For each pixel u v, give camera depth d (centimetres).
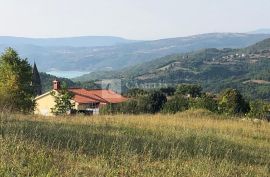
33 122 1376
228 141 1378
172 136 1306
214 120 2195
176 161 923
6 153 824
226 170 920
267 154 1242
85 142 1018
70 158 861
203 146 1166
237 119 2445
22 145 892
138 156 942
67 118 1795
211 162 963
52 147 941
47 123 1395
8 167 735
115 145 1016
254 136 1700
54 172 735
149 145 1103
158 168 862
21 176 703
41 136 1056
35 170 738
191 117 2378
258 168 998
